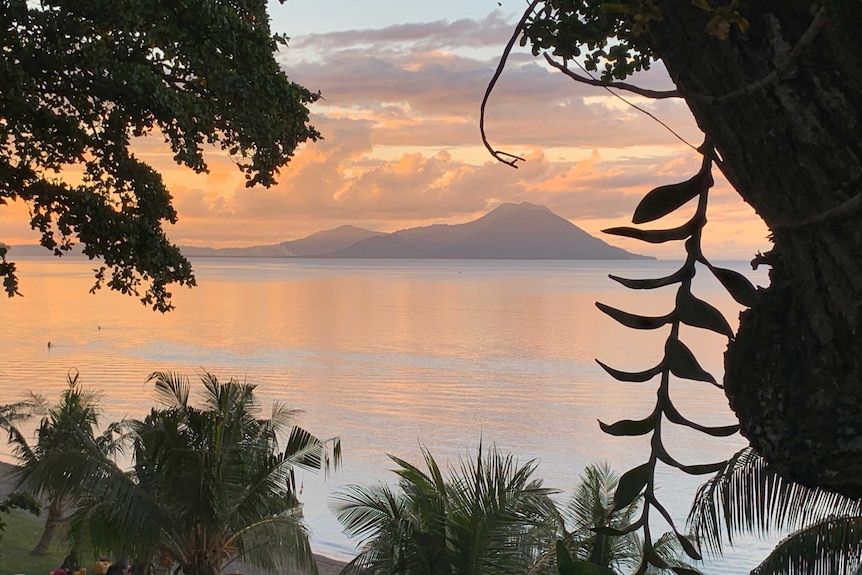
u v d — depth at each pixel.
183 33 9.45
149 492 14.04
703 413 63.53
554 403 75.50
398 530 11.19
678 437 55.38
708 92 1.34
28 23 9.66
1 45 9.82
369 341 128.25
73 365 97.50
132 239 11.56
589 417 68.75
